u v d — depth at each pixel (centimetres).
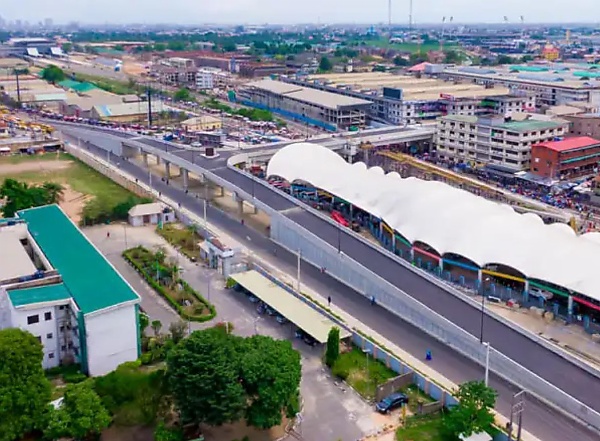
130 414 9019
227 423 9381
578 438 9038
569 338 12019
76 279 11700
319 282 14362
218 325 12162
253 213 19450
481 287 13900
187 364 8675
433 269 14762
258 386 8794
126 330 10844
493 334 11206
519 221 14750
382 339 11800
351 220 17950
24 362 8694
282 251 16325
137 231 17762
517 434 8888
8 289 11219
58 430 8538
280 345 9488
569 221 17600
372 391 10275
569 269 12862
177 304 13062
